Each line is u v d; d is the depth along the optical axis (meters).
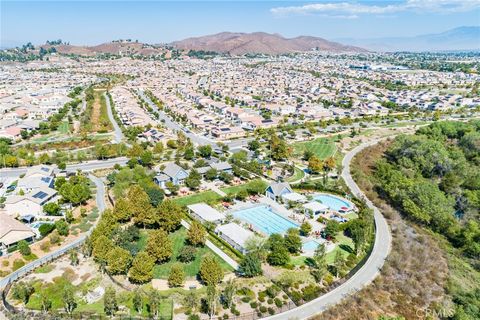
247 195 122.81
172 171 131.88
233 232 95.00
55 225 95.31
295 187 130.00
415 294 79.06
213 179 136.88
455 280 86.88
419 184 122.75
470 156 168.75
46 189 115.25
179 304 69.56
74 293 71.94
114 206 103.56
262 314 67.81
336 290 76.31
